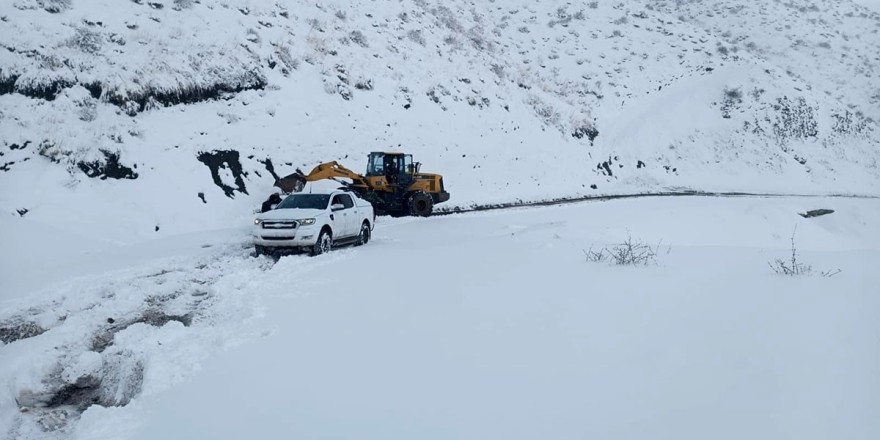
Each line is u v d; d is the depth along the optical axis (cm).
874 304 770
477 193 3053
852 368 530
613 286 934
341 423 472
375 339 695
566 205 2923
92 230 1656
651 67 5538
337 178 2252
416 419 472
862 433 405
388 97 3184
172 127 2162
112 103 2069
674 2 8288
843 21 7781
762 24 7369
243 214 2088
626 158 4356
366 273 1124
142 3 2539
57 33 2119
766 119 4953
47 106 1920
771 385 501
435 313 802
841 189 4484
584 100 4866
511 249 1385
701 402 476
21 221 1546
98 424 518
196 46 2488
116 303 997
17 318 949
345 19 3638
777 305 775
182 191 1997
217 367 625
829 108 5416
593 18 6297
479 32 5106
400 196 2420
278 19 3109
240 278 1134
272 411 505
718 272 1050
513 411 479
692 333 665
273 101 2586
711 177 4419
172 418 507
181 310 972
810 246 2844
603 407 478
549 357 607
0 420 588
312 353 654
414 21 4319
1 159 1727
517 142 3703
